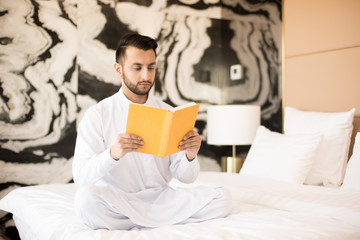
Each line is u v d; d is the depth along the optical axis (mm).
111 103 1590
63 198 1854
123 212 1320
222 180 2170
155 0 3373
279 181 2098
